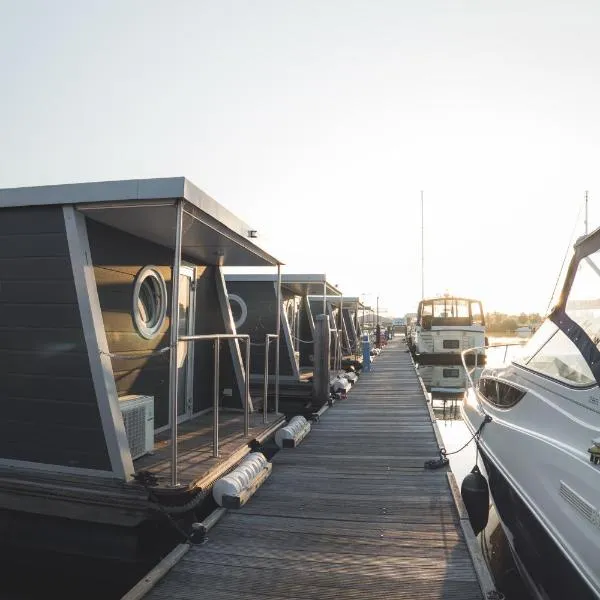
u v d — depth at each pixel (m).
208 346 6.72
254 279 10.01
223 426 5.82
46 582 3.83
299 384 9.82
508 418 4.10
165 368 5.50
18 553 3.88
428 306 16.95
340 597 2.80
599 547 2.46
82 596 3.77
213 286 6.80
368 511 4.00
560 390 3.21
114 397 3.85
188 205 3.74
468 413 5.67
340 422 7.56
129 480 3.81
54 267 3.83
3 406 4.00
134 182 3.57
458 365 15.13
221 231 4.48
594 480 2.54
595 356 2.91
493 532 5.13
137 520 3.66
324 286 9.76
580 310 3.29
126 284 4.66
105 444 3.80
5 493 3.87
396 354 21.80
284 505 4.13
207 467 4.20
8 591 3.85
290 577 3.01
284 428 6.12
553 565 3.07
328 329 9.05
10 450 4.01
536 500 3.28
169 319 5.54
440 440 6.28
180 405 5.95
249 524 3.75
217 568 3.12
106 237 4.33
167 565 3.10
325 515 3.92
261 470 4.59
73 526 3.82
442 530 3.65
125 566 3.71
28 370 3.93
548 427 3.28
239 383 6.82
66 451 3.89
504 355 6.45
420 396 10.12
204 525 3.54
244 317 10.11
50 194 3.74
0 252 3.93
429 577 3.00
